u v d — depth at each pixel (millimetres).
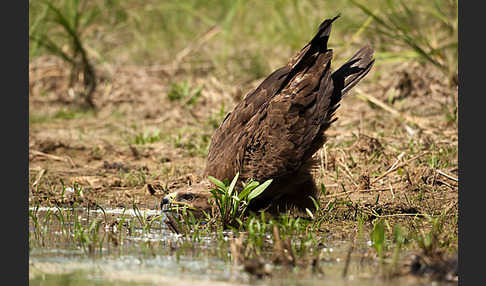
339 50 18250
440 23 17719
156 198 11281
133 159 13719
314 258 7738
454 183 11055
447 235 8484
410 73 16188
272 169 9500
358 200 10586
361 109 15398
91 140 14930
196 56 20203
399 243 7984
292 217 9609
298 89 9805
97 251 8328
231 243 7926
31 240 8820
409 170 11562
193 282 7078
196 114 16344
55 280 7266
